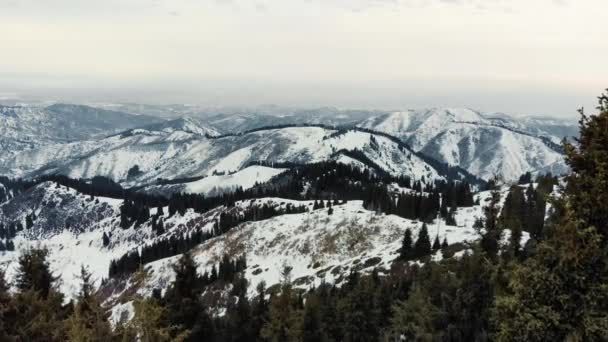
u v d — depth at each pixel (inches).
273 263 4205.2
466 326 995.9
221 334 1786.4
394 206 5634.8
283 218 5191.9
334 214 4815.5
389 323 1761.8
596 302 490.6
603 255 492.1
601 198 497.4
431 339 1110.4
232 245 4923.7
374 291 1870.1
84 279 1088.2
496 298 570.9
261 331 1780.3
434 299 1424.7
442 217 4881.9
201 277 3870.6
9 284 896.9
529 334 519.8
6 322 781.3
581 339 494.3
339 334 1774.1
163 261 5128.0
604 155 510.9
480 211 4904.0
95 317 758.5
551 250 512.7
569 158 540.4
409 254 2994.6
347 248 4089.6
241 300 1952.5
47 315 839.7
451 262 1780.3
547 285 510.9
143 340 744.3
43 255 1155.9
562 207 534.0
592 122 529.7
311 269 3912.4
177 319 1291.8
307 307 1699.1
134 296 820.6
